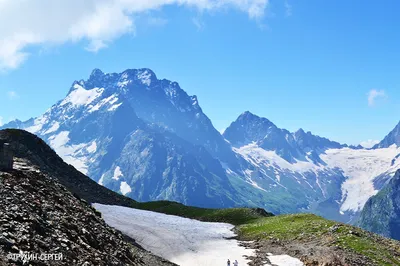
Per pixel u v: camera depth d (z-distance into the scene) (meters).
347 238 66.25
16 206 29.12
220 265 60.88
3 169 40.19
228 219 106.44
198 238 80.31
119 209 107.69
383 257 59.72
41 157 115.38
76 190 111.25
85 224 38.62
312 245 65.12
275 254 63.56
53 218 32.72
